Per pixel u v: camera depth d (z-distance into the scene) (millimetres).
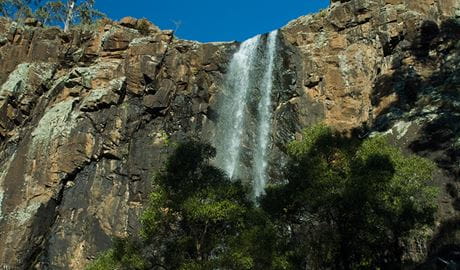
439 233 26219
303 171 21672
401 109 35562
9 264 36906
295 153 23641
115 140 41906
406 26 39469
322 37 42719
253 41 45781
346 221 20734
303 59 42125
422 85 36281
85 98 43562
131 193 40062
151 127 43094
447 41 37906
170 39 46594
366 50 40375
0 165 43125
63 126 42188
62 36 49688
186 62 45312
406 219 21281
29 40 49781
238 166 41469
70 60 48531
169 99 43844
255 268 20062
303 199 20812
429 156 30297
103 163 41375
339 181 20969
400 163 22641
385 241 21719
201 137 42688
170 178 20844
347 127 37938
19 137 44125
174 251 20203
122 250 20828
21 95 46000
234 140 42781
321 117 39125
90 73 45312
